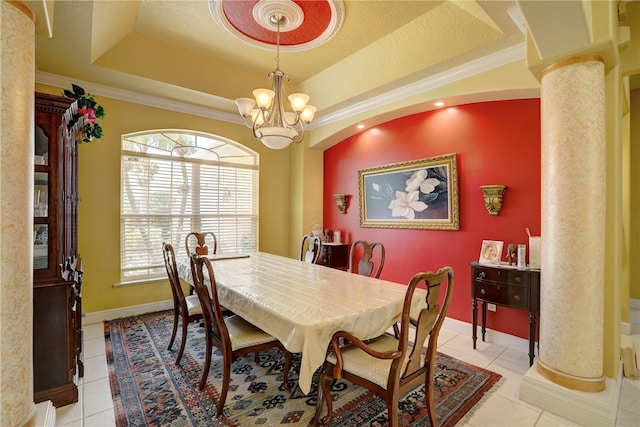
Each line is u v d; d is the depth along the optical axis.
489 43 2.64
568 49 1.84
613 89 2.02
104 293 3.55
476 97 3.07
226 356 1.89
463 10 2.67
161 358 2.62
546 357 2.02
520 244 2.86
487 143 3.14
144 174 3.86
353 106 4.09
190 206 4.21
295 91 4.52
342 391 2.14
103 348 2.80
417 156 3.73
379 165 4.18
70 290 2.01
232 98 3.91
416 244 3.74
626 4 2.29
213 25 3.05
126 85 3.48
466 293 3.27
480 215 3.18
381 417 1.86
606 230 2.03
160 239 3.97
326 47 3.46
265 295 1.98
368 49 3.46
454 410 1.93
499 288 2.67
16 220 1.23
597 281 1.87
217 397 2.05
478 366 2.53
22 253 1.26
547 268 2.02
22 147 1.25
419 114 3.72
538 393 1.98
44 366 1.91
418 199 3.69
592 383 1.85
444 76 3.16
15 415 1.22
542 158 2.07
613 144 2.02
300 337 1.50
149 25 3.05
